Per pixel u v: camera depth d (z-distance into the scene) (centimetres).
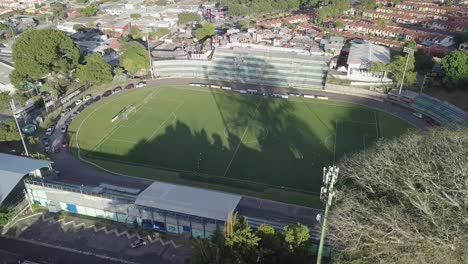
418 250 7406
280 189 12900
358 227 7962
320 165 14175
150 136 16225
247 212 11775
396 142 10869
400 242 7500
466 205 7781
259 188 12950
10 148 14862
